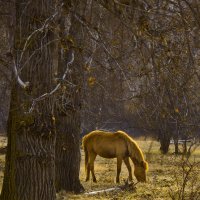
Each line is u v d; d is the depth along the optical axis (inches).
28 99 1202.6
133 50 985.5
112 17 1111.0
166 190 2017.7
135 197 1952.5
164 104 912.3
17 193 1291.8
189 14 888.3
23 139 1275.8
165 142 4781.0
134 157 2608.3
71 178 2110.0
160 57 936.9
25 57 1226.6
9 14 1203.9
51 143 1299.2
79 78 1235.2
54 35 1250.6
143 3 943.0
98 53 1123.9
